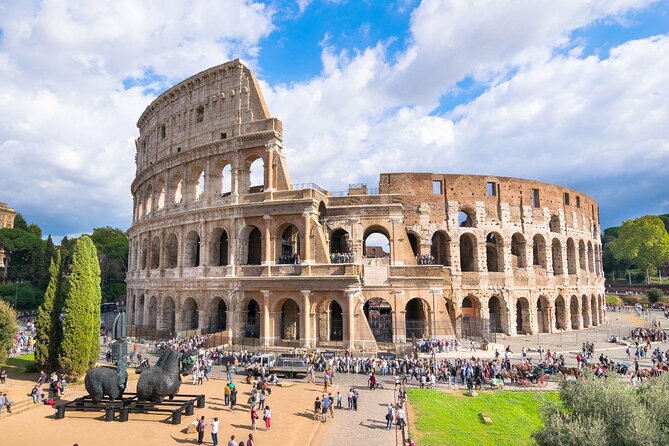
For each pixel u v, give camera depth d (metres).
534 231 88.00
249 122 73.31
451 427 37.84
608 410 26.98
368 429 36.56
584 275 98.38
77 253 51.66
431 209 82.12
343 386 49.41
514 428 39.16
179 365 41.25
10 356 64.69
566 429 26.02
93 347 51.72
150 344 73.00
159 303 79.50
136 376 53.16
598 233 111.81
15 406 40.31
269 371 53.12
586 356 63.34
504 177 86.81
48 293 51.59
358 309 63.75
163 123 86.94
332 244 80.44
